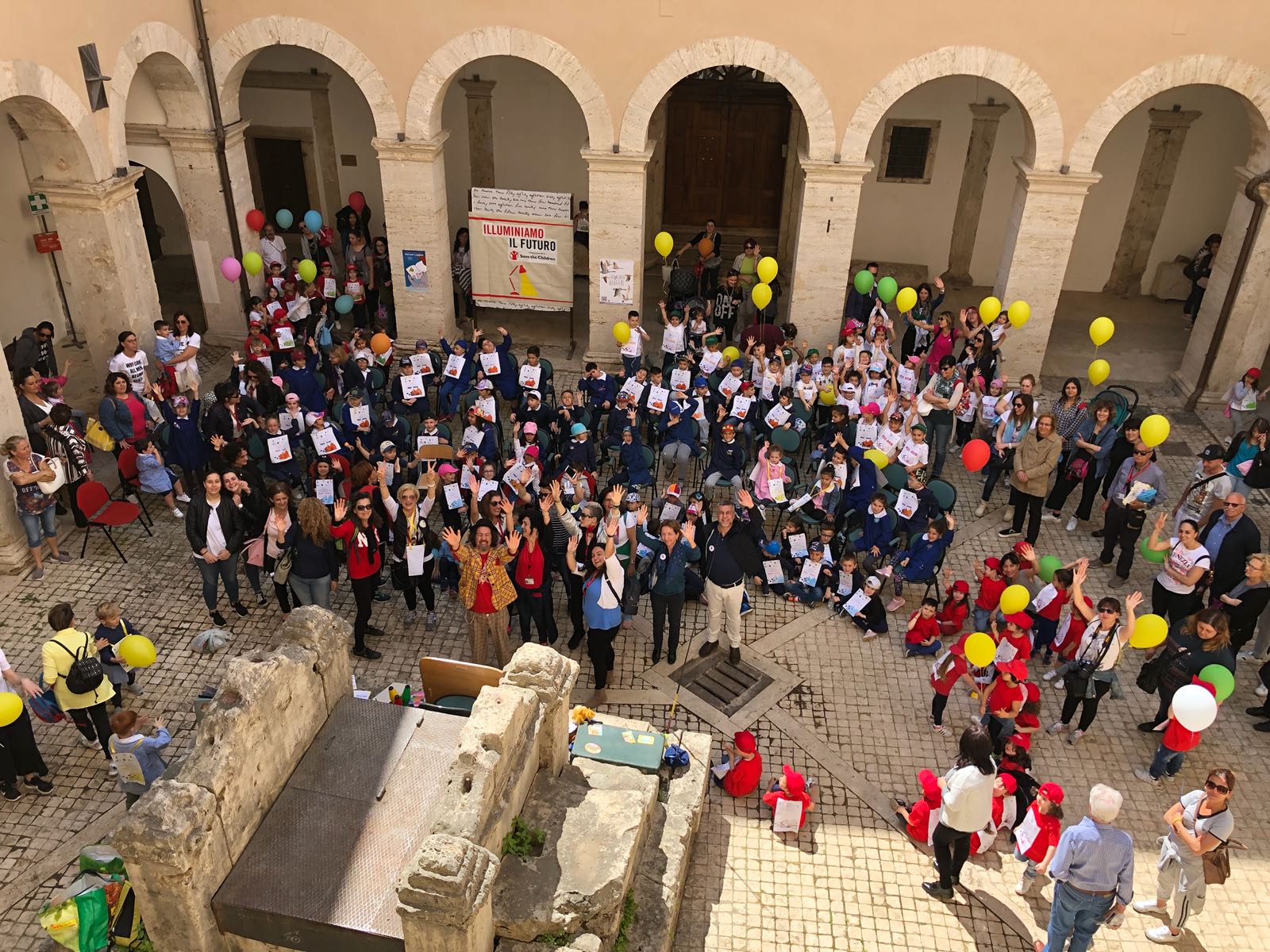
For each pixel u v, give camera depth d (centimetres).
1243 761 1091
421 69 1644
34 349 1556
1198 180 2059
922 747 1089
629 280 1758
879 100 1599
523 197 1703
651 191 2198
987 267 2194
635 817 834
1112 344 1981
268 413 1470
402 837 771
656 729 1032
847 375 1485
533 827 815
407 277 1808
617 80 1616
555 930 751
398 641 1206
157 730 908
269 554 1156
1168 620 1230
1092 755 1091
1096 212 2123
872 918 913
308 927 712
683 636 1233
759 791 1030
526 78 2056
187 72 1638
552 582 1216
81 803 981
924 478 1548
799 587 1292
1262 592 1120
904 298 1636
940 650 1211
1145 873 964
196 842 685
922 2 1527
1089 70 1551
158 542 1354
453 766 728
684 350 1691
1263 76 1527
